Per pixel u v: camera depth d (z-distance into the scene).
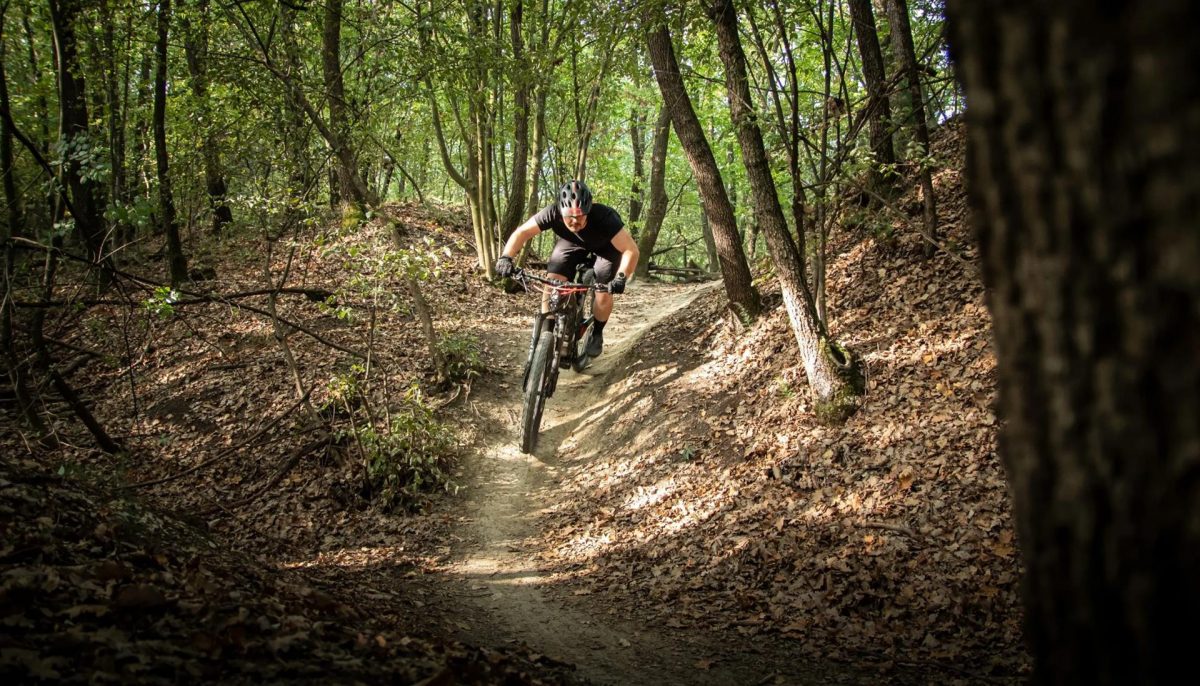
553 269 7.80
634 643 4.51
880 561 5.04
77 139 6.43
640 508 6.90
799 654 4.22
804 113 8.29
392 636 3.24
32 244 6.75
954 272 8.15
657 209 18.92
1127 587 1.22
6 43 12.40
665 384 9.12
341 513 7.24
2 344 7.25
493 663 3.28
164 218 12.27
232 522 6.90
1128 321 1.15
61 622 2.30
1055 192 1.22
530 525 7.17
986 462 5.58
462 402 9.44
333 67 11.09
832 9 7.30
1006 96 1.28
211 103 10.04
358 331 11.03
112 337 11.12
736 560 5.54
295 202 8.30
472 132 14.26
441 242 15.42
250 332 11.03
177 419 9.07
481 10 11.04
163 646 2.25
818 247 7.59
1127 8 1.08
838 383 7.00
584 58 13.87
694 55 9.89
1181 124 1.04
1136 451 1.17
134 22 10.77
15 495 3.42
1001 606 4.30
